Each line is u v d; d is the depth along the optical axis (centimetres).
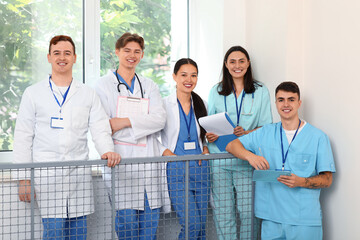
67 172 254
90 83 350
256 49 327
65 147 254
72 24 345
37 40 335
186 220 267
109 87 279
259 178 254
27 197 250
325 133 263
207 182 284
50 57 258
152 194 278
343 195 261
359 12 244
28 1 332
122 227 274
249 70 305
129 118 271
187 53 381
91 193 264
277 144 261
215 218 300
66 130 254
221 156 271
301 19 294
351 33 251
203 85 371
